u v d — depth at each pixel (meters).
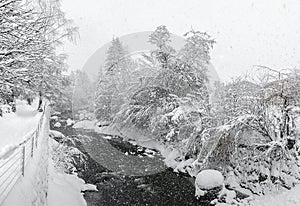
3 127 13.23
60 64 24.92
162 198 12.48
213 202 11.54
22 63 9.09
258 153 13.01
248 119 12.80
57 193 10.74
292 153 12.44
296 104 12.30
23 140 5.91
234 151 13.20
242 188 12.41
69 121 30.45
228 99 14.85
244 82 14.45
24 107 23.84
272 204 10.33
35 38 8.62
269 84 13.04
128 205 11.80
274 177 12.02
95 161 16.84
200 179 12.24
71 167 15.58
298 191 10.64
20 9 8.27
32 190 5.52
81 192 12.63
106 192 13.01
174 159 16.81
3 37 8.23
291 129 12.57
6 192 4.54
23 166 5.59
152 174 15.18
